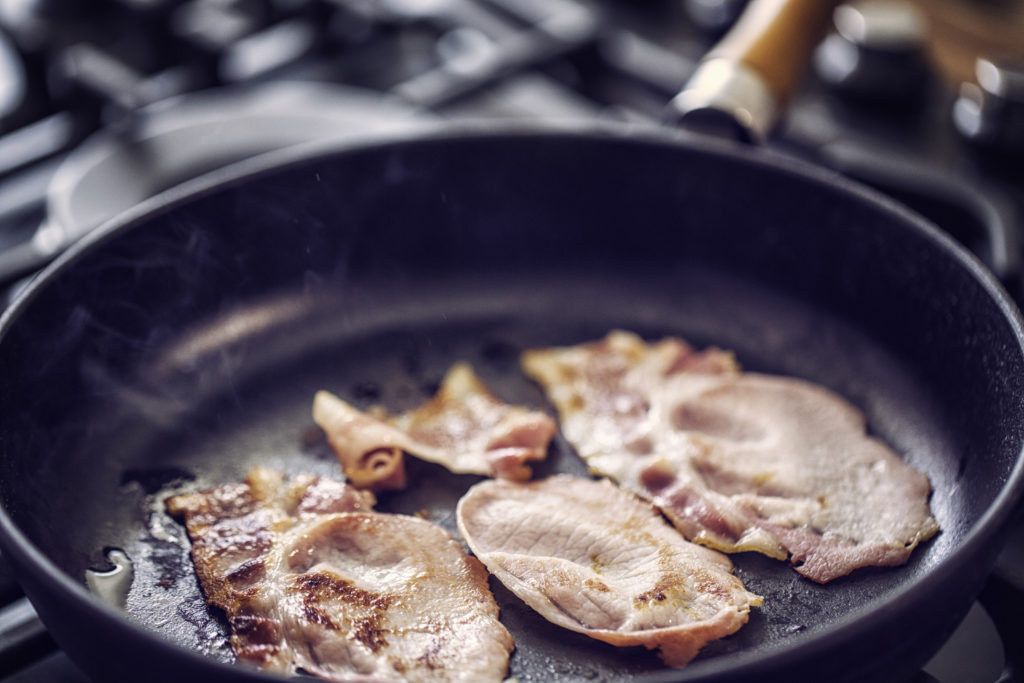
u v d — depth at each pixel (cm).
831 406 48
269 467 48
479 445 48
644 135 52
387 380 51
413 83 59
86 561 44
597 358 51
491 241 54
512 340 52
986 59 60
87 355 47
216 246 50
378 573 44
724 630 42
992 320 45
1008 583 44
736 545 45
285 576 43
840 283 51
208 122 58
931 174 54
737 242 53
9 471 43
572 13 63
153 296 49
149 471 47
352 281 53
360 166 51
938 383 48
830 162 55
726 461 47
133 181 55
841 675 38
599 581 43
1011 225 52
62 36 61
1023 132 58
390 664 41
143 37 62
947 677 43
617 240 54
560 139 52
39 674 43
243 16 62
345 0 63
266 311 52
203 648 42
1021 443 42
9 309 44
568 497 46
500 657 42
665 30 67
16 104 60
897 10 64
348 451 47
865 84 62
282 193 50
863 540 45
